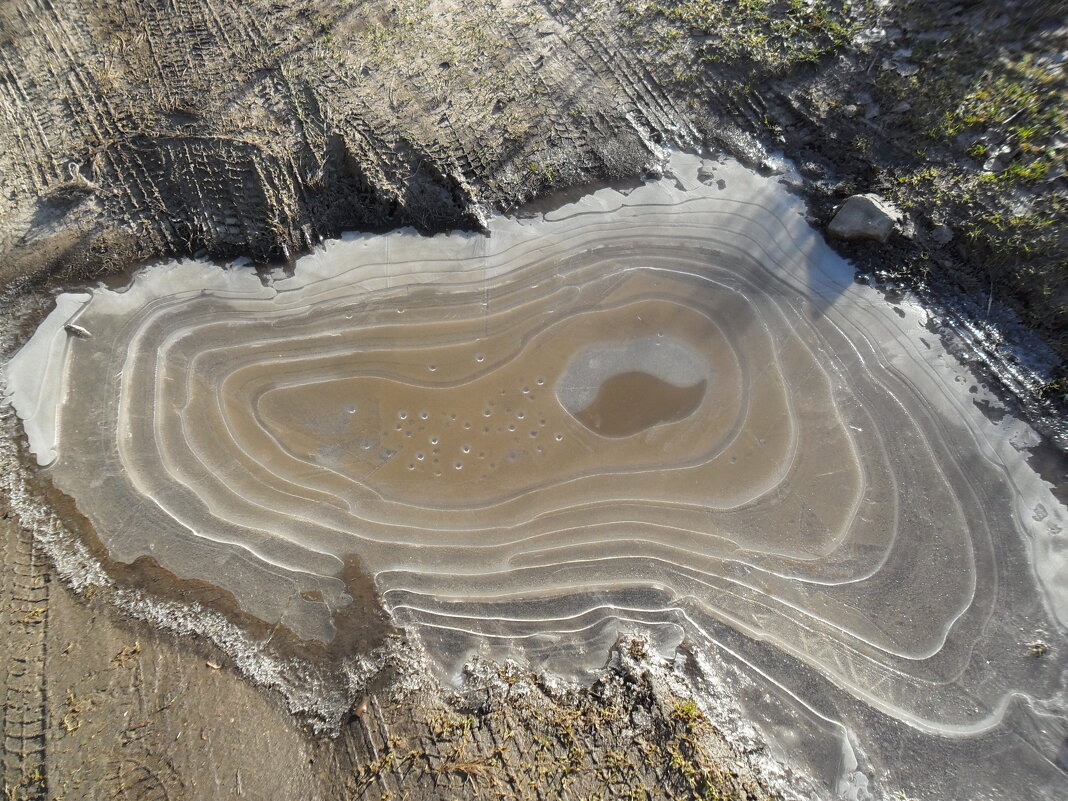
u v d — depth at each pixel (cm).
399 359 154
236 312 158
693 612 136
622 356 153
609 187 162
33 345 155
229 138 162
